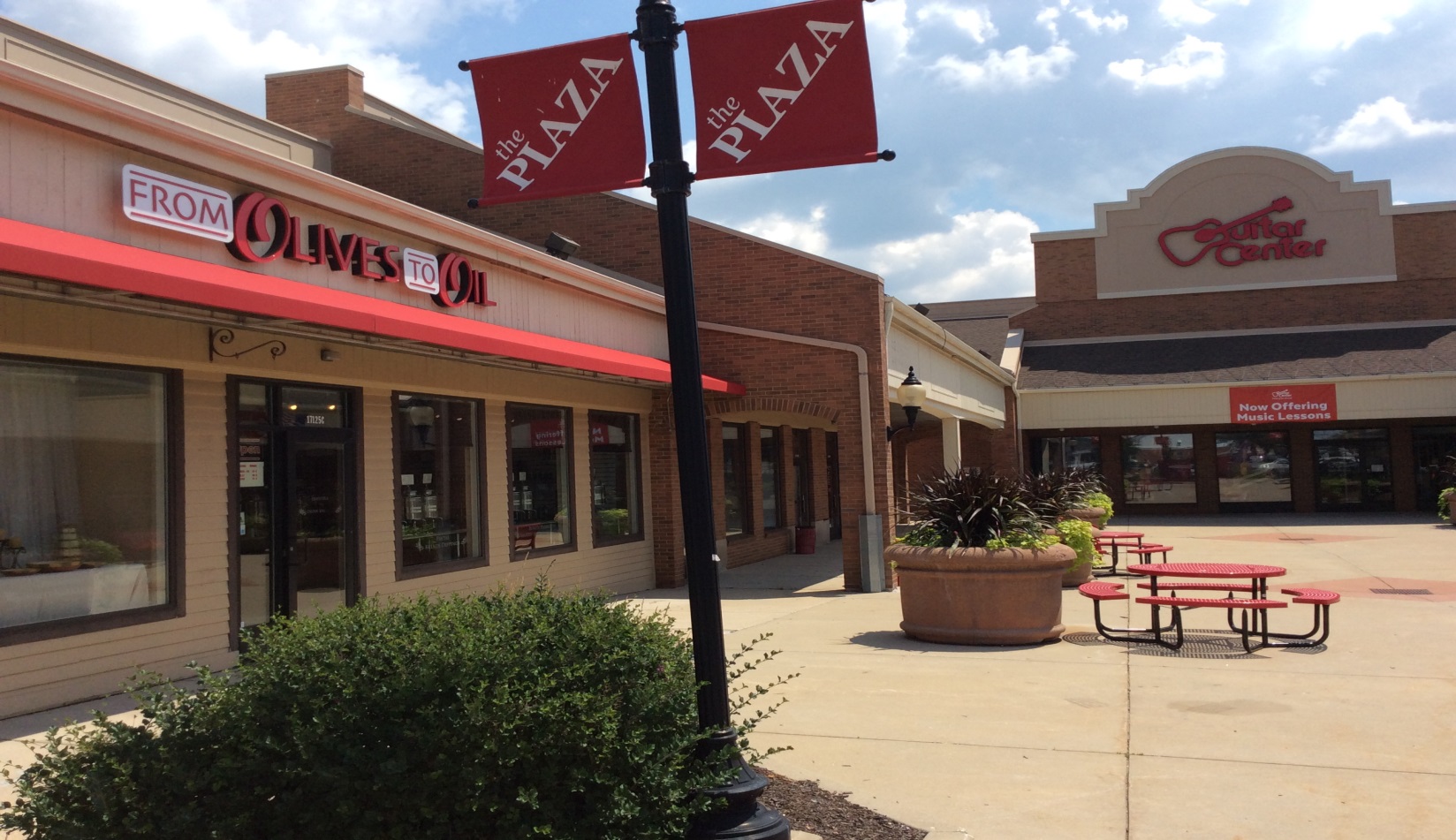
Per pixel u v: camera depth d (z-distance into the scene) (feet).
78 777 14.01
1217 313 113.91
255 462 33.65
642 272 60.13
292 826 14.05
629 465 56.29
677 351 16.37
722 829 15.24
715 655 15.88
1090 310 116.98
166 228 28.37
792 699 27.40
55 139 25.95
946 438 72.95
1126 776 20.49
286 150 62.80
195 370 31.32
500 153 17.83
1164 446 108.17
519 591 18.51
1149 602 33.73
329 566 36.35
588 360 42.24
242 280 29.09
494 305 42.63
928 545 36.52
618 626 16.39
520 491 47.01
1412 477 101.65
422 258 38.37
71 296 25.81
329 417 36.68
